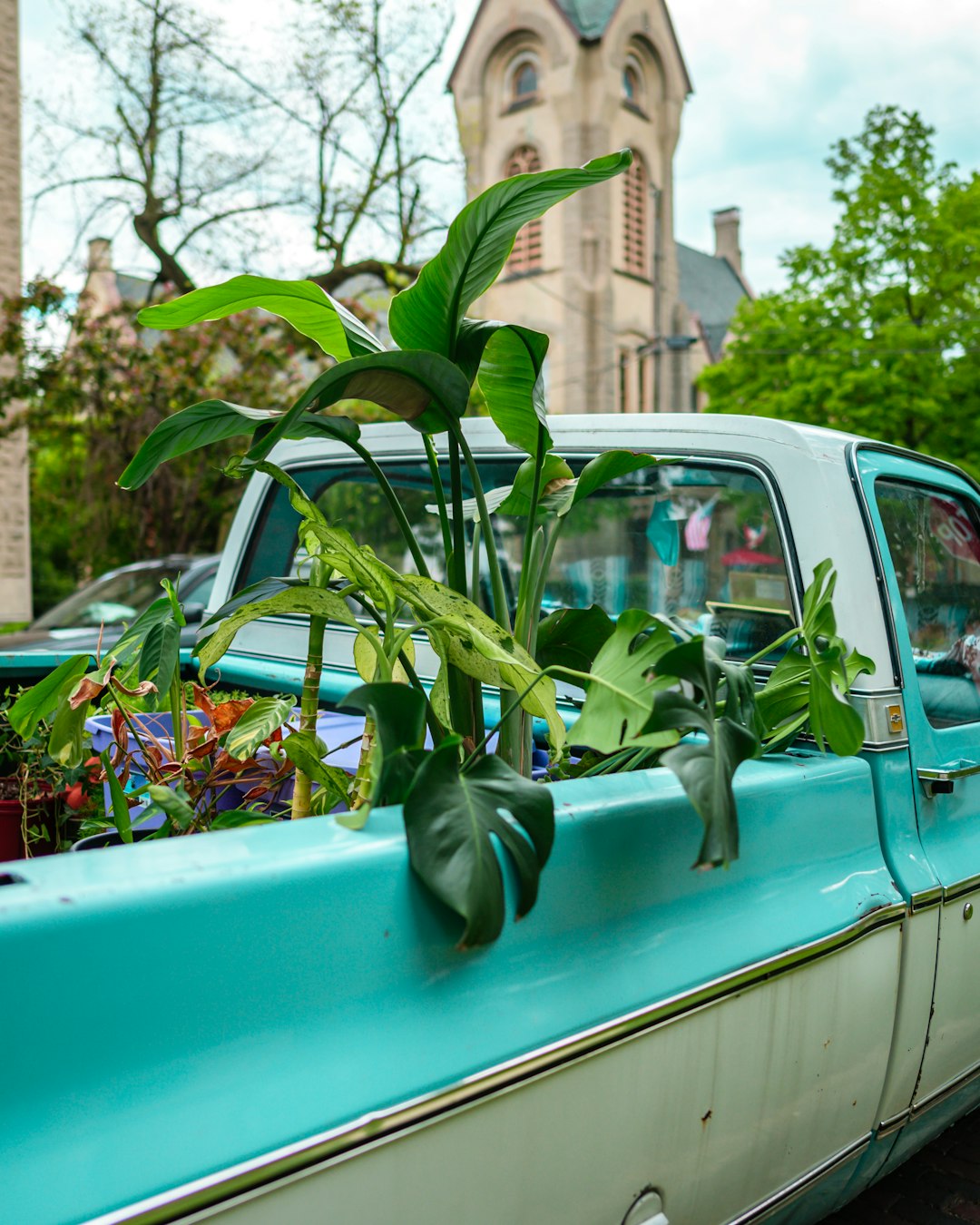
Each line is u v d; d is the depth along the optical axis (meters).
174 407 14.76
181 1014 0.97
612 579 2.43
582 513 2.44
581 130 39.19
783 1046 1.60
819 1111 1.72
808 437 2.04
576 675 1.45
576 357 38.84
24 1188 0.86
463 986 1.20
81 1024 0.91
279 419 1.44
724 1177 1.55
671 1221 1.47
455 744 1.24
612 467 1.79
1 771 2.60
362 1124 1.05
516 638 1.77
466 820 1.19
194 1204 0.93
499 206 1.48
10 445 16.08
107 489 14.94
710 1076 1.48
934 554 2.31
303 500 1.62
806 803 1.70
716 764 1.31
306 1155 1.01
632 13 40.19
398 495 2.94
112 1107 0.92
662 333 42.31
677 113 42.84
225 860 1.05
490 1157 1.19
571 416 2.38
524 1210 1.23
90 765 2.10
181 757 1.82
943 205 22.33
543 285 39.50
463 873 1.14
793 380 23.53
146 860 1.03
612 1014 1.32
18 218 15.16
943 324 21.92
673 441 2.21
